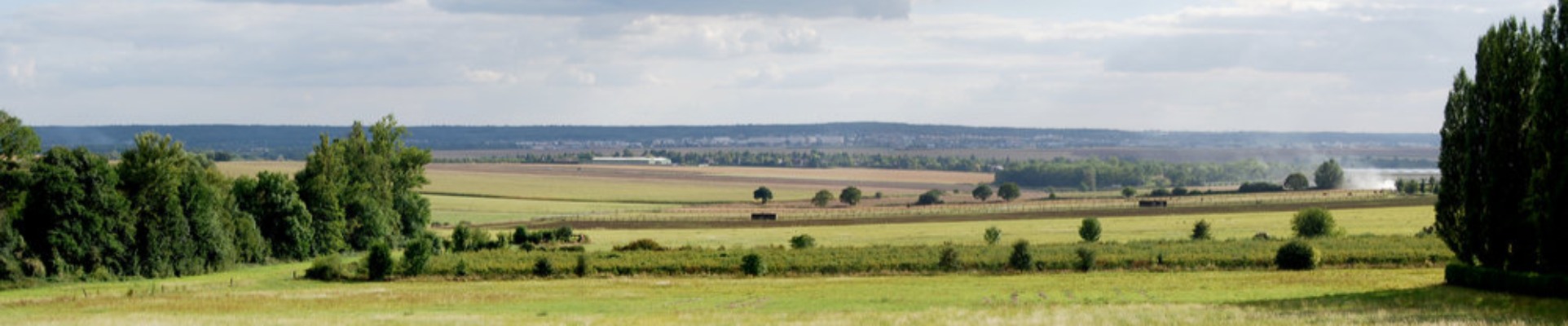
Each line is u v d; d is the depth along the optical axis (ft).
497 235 371.56
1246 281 222.69
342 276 263.70
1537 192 173.68
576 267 263.29
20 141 266.98
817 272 261.03
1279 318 151.64
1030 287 219.20
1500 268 185.26
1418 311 159.02
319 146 384.27
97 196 269.64
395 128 431.43
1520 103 182.29
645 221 490.08
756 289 221.87
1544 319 146.20
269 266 328.29
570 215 542.16
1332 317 151.74
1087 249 268.41
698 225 466.29
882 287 223.71
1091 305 177.88
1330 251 264.31
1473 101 191.01
